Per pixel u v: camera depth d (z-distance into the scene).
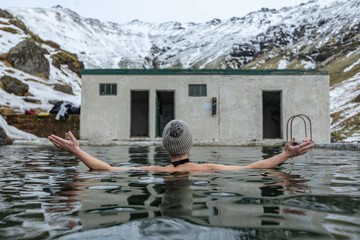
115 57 196.25
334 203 1.93
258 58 193.25
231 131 17.02
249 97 17.06
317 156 6.74
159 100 20.34
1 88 23.88
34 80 29.98
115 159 5.96
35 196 2.26
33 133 18.62
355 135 35.22
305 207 1.82
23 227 1.48
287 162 5.10
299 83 16.88
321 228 1.41
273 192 2.30
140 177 3.08
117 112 16.98
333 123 43.91
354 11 189.88
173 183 2.71
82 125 16.92
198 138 17.00
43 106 22.56
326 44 162.75
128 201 2.02
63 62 43.62
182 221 1.51
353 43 142.00
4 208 1.88
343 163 4.88
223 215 1.63
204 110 17.09
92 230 1.40
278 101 20.56
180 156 3.56
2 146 11.67
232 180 2.87
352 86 69.00
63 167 4.27
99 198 2.14
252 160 6.07
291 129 15.14
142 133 22.94
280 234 1.32
